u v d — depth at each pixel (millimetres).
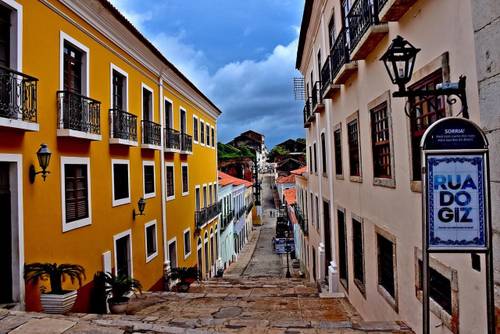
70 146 8414
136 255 11852
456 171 2846
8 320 5070
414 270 5207
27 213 6941
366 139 7367
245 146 76312
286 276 21578
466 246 2814
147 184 13320
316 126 14695
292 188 43250
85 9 8961
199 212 19828
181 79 16750
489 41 3223
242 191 39125
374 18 5871
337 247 10867
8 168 6758
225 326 5984
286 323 6090
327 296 9805
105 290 8609
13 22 6855
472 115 3605
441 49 4207
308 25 14516
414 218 5145
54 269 6812
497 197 3184
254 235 44188
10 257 6691
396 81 3723
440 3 4215
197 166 20672
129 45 11531
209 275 22141
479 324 3654
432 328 4758
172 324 6082
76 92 9070
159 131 14195
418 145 5082
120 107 11508
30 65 7172
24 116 6723
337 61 8961
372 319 7289
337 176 10469
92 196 9312
